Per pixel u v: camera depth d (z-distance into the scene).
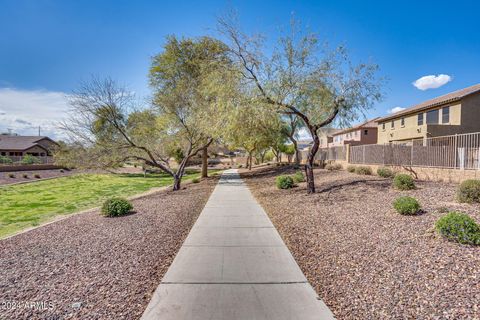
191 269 4.39
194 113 15.09
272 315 3.13
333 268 4.34
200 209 9.49
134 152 15.13
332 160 21.98
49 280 4.12
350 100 10.79
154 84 20.52
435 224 5.23
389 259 4.43
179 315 3.14
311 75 10.58
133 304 3.42
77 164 14.23
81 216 9.07
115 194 18.30
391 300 3.34
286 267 4.45
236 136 17.42
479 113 19.33
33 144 45.91
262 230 6.69
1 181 25.47
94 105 13.38
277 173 22.66
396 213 6.77
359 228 6.11
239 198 11.99
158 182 26.17
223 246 5.51
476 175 9.76
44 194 18.55
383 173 12.87
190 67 19.48
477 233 4.56
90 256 5.12
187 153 16.52
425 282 3.66
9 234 8.42
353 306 3.28
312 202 9.41
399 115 25.70
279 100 10.42
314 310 3.23
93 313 3.23
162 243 5.82
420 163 13.09
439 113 21.30
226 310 3.23
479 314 2.94
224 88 10.84
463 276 3.68
